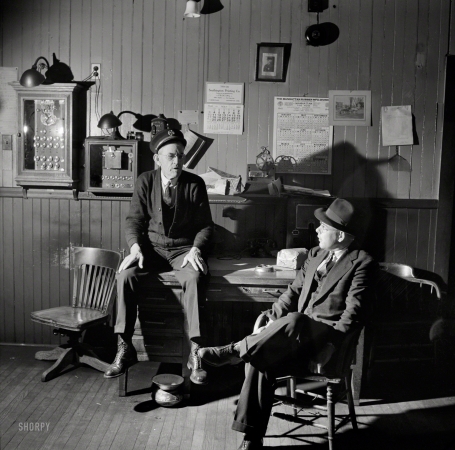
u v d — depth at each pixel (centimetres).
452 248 439
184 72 426
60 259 438
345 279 293
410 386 387
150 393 362
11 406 335
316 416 333
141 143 425
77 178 431
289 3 420
